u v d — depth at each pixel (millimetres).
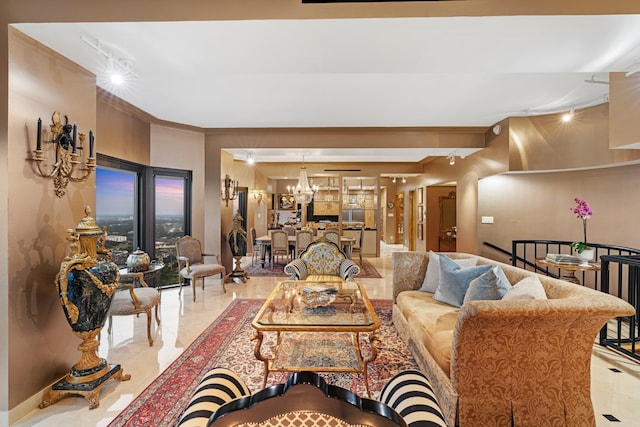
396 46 2090
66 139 2209
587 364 1674
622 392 2166
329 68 2420
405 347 2828
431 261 3188
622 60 2246
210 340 3008
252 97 3793
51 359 2141
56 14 1840
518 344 1640
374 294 4738
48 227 2133
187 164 5109
